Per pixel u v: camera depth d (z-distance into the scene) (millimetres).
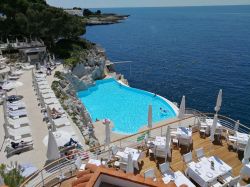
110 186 6465
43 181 12719
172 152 15391
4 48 43875
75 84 38406
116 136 23750
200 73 59875
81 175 7496
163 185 6199
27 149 18984
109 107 33094
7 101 27406
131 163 11805
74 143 18625
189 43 106875
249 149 12312
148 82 52938
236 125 17359
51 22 47312
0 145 19578
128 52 87125
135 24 199875
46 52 45500
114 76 46062
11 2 49594
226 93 46250
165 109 31969
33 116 24391
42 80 33625
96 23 185750
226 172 12281
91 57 45938
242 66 66125
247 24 194250
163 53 85312
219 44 102750
